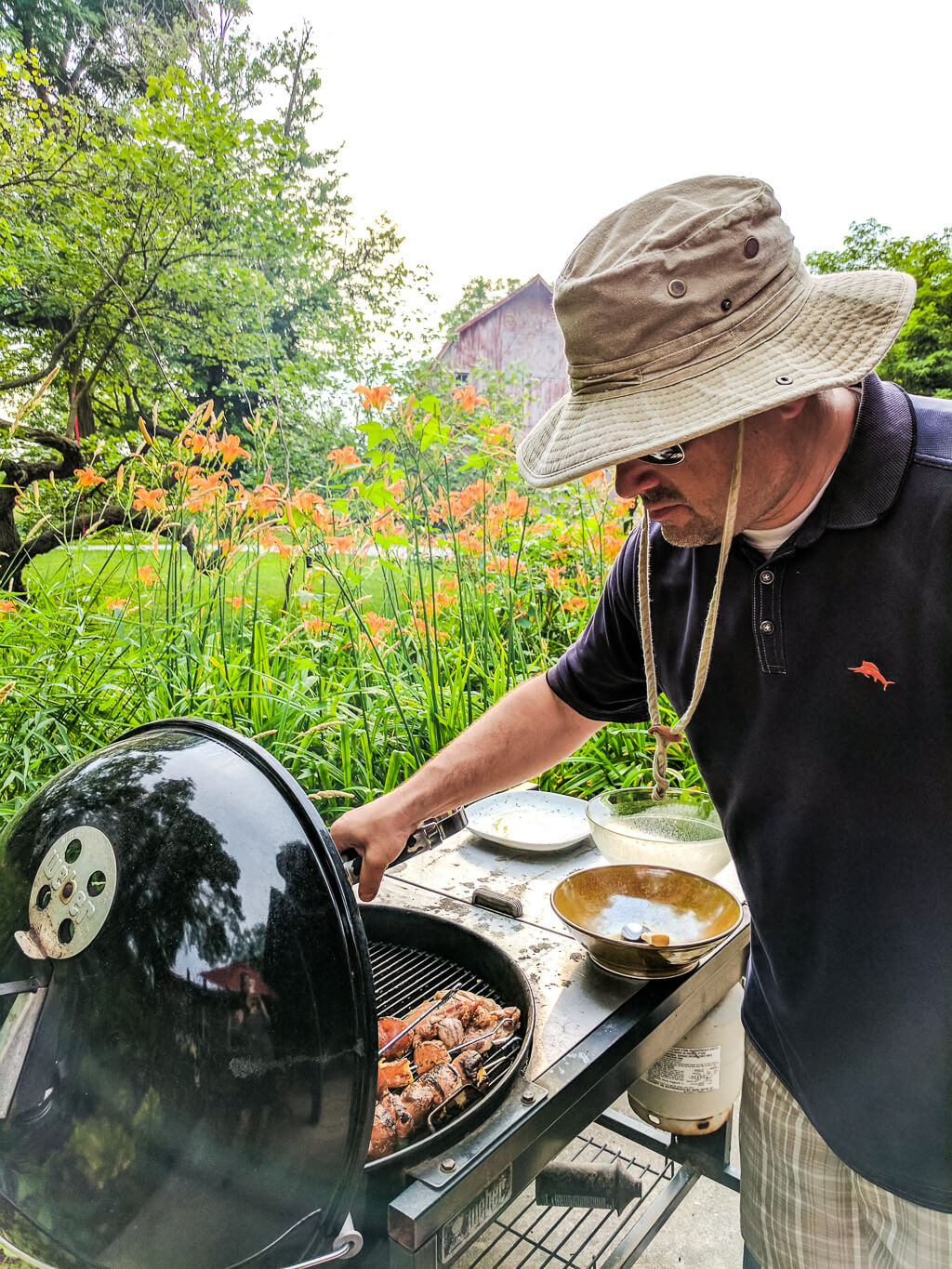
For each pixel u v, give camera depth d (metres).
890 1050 0.93
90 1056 0.67
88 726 2.20
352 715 2.52
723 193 0.81
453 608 3.28
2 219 5.74
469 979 1.26
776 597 0.91
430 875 1.60
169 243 6.24
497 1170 0.87
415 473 3.20
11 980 0.74
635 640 1.25
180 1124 0.66
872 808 0.88
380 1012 1.18
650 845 1.44
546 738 1.32
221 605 2.79
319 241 7.90
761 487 0.85
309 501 2.75
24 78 6.07
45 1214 0.68
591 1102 1.04
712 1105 1.42
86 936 0.70
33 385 6.28
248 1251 0.68
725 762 1.05
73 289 6.20
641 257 0.77
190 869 0.72
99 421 7.00
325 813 2.16
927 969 0.88
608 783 2.74
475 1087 0.98
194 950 0.68
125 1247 0.66
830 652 0.88
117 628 2.60
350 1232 0.72
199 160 6.35
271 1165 0.68
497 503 3.50
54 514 3.72
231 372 6.62
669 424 0.74
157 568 2.98
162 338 6.61
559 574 3.70
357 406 5.96
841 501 0.85
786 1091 1.14
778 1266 1.20
